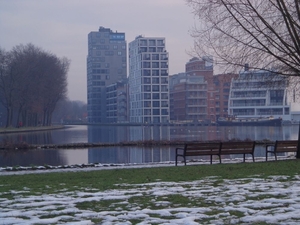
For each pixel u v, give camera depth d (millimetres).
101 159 32156
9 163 29625
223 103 150625
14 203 10680
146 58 161000
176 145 43156
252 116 127000
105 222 8438
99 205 10219
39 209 9852
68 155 35219
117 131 94812
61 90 113562
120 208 9805
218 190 12016
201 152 21953
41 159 32219
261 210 9359
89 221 8492
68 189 12961
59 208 9945
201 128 105625
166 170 18500
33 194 12086
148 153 36125
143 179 15125
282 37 20562
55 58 111625
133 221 8539
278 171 16531
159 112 161375
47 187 13609
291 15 20281
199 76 151250
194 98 151000
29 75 102562
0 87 100500
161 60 161375
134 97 171000
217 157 31625
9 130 92250
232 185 12883
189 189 12320
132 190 12359
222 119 128750
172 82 175500
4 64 100750
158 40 162250
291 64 20578
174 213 9211
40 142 54438
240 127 107812
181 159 30938
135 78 169250
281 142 23406
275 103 123500
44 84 105125
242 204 9938
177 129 101000
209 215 8938
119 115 191250
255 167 18422
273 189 11906
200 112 151000
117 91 193250
